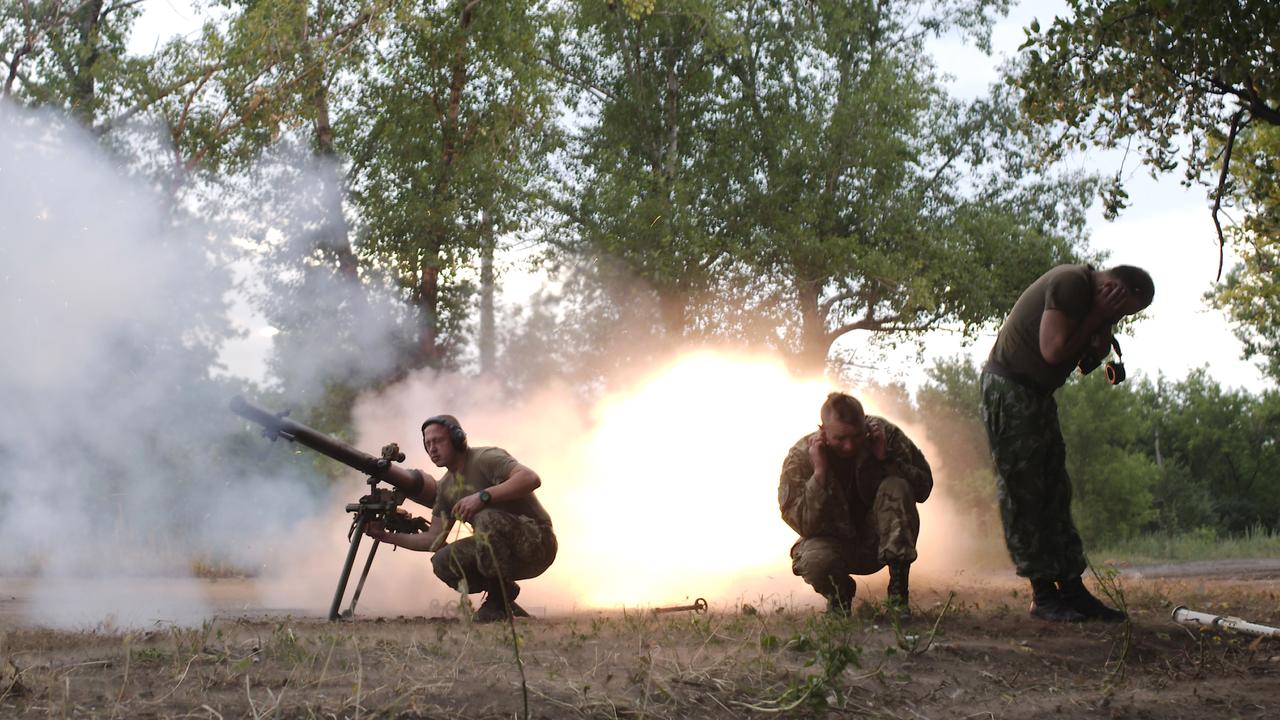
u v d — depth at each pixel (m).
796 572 5.67
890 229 28.42
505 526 6.22
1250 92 8.29
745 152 28.23
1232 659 4.59
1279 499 52.34
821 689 3.42
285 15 19.19
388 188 21.36
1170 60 8.32
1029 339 5.71
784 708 3.37
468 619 4.34
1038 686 3.96
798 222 27.55
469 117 21.69
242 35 19.23
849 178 28.61
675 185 25.72
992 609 6.32
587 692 3.48
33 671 3.61
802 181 28.44
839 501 5.61
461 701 3.34
